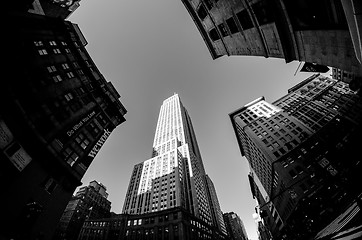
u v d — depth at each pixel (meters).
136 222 70.31
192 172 107.81
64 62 35.91
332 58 12.85
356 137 23.05
